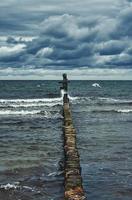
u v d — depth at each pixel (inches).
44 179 589.9
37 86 4771.2
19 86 4662.9
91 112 1813.5
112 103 2341.3
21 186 550.9
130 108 2036.2
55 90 3772.1
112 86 5290.4
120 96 3097.9
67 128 892.6
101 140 981.8
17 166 675.4
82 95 3154.5
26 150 839.1
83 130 1187.3
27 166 676.1
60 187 548.7
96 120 1487.5
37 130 1211.2
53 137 1058.1
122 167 666.2
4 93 3235.7
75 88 4436.5
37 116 1636.3
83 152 809.5
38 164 693.3
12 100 2338.8
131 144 920.3
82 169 649.0
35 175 614.5
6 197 502.0
